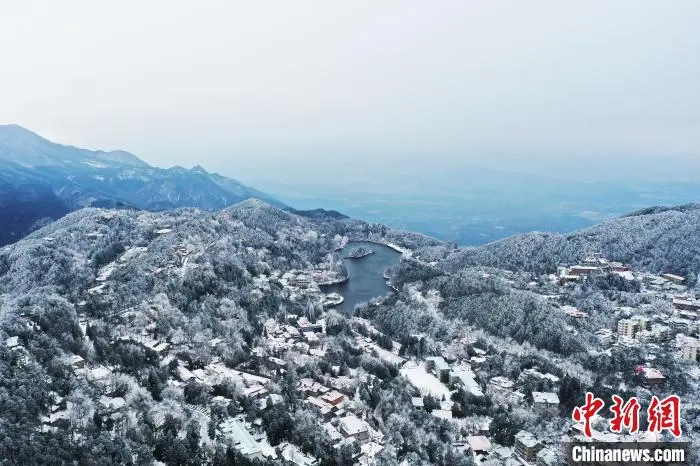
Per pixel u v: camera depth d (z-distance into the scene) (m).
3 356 199.88
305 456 196.38
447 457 199.00
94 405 191.62
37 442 162.12
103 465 163.62
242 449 189.25
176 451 179.38
